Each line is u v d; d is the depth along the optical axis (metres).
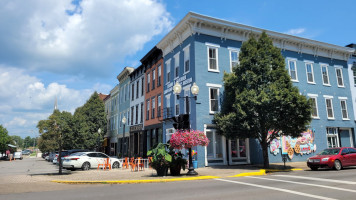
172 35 23.08
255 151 20.62
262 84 16.92
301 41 24.80
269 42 17.83
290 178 12.20
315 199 7.24
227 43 21.41
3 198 8.12
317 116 24.67
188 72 20.52
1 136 49.28
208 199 7.43
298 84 24.31
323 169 16.50
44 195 8.62
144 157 27.98
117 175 14.16
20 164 31.08
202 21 20.20
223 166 18.48
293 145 22.73
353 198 7.27
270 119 16.17
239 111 16.34
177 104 22.22
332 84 26.53
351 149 16.69
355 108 27.41
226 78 18.66
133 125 32.62
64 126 15.79
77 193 8.94
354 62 28.70
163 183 11.36
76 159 18.45
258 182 11.02
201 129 18.80
